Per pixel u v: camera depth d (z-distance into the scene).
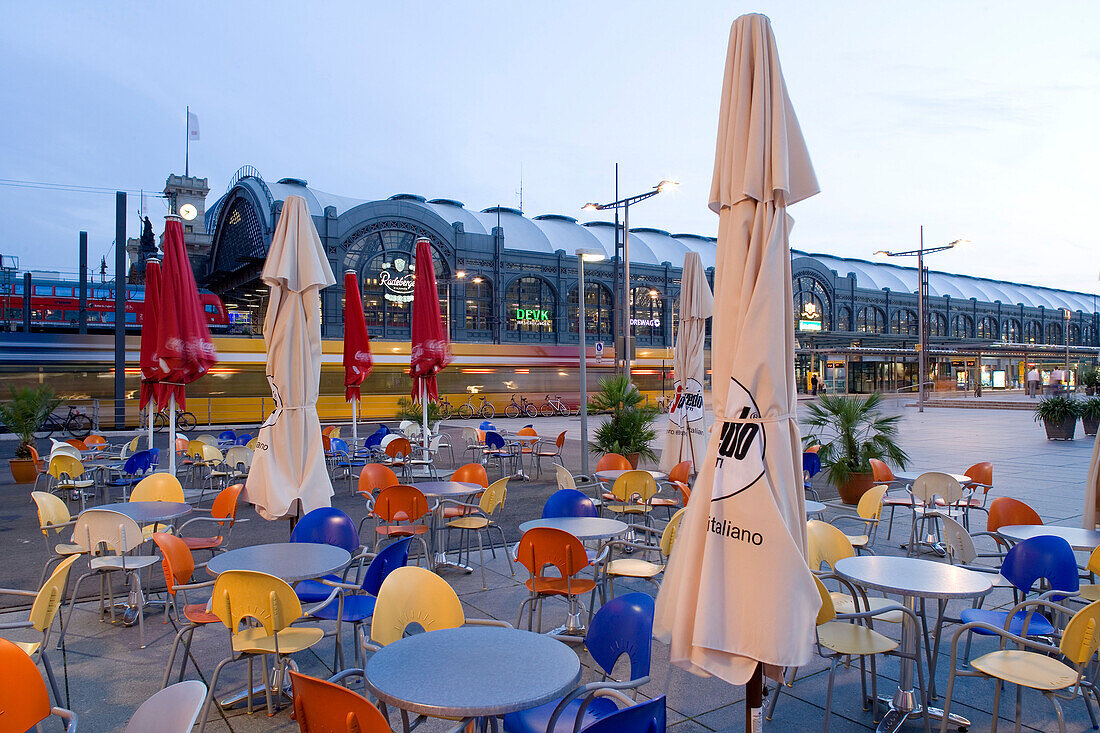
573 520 5.95
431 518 7.70
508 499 11.42
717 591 3.21
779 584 3.09
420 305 13.43
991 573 5.25
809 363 46.78
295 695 2.67
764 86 3.35
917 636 3.98
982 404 37.94
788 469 3.26
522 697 2.67
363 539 8.70
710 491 3.39
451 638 3.31
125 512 6.08
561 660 3.05
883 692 4.51
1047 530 5.46
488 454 13.74
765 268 3.26
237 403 25.36
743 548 3.18
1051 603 3.93
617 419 14.27
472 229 46.00
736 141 3.38
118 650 5.16
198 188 59.38
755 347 3.26
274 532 8.95
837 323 60.28
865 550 6.95
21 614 5.92
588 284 47.88
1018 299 83.88
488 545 8.44
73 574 7.12
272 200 38.44
